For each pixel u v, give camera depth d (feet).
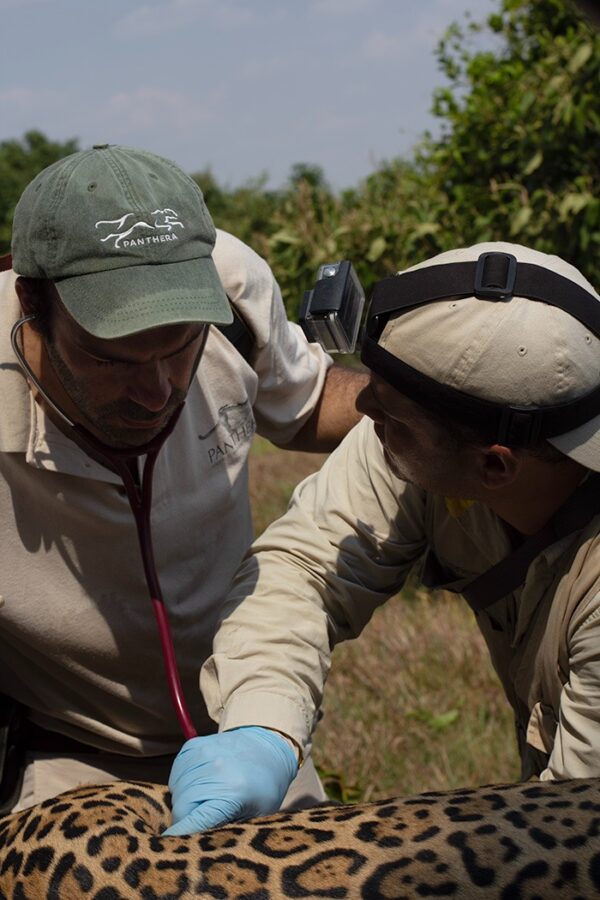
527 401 6.01
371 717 13.42
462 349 6.01
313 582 7.39
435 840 5.06
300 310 7.34
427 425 6.26
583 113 18.38
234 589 7.52
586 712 6.02
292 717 6.75
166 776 8.69
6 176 123.24
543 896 4.82
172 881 5.21
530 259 6.22
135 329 6.22
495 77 20.38
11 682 8.14
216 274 6.63
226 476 8.13
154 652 8.11
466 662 14.28
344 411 9.09
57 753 8.34
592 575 6.20
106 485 7.40
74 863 5.49
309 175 61.31
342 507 7.47
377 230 20.75
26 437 7.16
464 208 20.39
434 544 7.34
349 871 5.05
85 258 6.31
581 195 18.52
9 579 7.54
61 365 6.73
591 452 6.09
